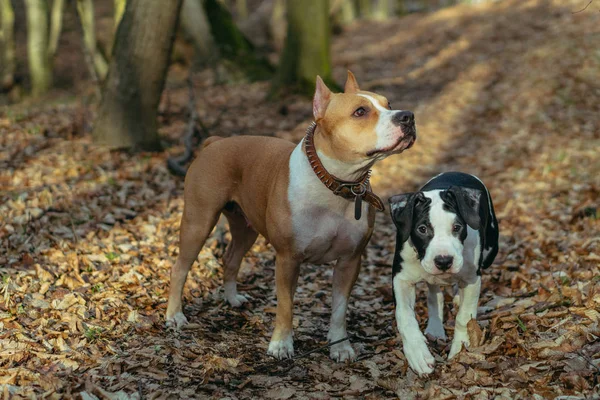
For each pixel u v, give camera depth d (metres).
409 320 3.87
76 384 3.58
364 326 4.89
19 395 3.45
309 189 3.97
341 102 3.80
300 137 10.51
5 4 17.22
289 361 4.20
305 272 6.08
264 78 14.86
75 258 5.34
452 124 11.74
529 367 3.66
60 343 4.08
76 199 6.75
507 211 7.21
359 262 4.29
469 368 3.72
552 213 6.82
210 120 11.16
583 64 12.83
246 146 4.59
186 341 4.38
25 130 8.91
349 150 3.77
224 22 15.91
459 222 3.61
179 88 13.88
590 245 5.60
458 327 3.96
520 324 4.15
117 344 4.22
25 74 20.47
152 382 3.77
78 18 10.06
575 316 4.20
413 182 9.05
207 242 6.22
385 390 3.78
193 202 4.62
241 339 4.55
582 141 9.27
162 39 8.42
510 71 14.33
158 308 4.88
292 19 12.92
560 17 18.61
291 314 4.27
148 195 7.27
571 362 3.60
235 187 4.61
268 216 4.16
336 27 26.53
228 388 3.81
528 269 5.44
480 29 20.22
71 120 9.81
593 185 7.38
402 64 18.58
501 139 10.30
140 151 8.59
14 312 4.39
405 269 3.92
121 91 8.51
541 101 11.54
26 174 7.27
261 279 5.86
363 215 4.12
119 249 5.77
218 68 14.63
